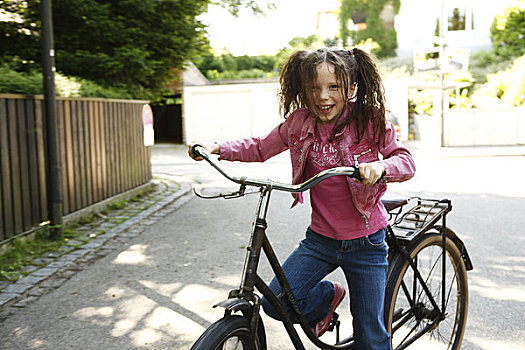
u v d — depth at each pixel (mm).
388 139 2242
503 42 29109
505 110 19328
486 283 4391
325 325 2561
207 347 1840
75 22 8742
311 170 2348
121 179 8617
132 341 3404
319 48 2219
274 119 23109
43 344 3369
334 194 2287
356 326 2436
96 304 4055
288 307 2332
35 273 4805
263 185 2066
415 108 25375
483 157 15188
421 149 18297
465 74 25688
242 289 2029
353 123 2236
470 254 5254
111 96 8445
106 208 7871
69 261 5191
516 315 3705
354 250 2338
